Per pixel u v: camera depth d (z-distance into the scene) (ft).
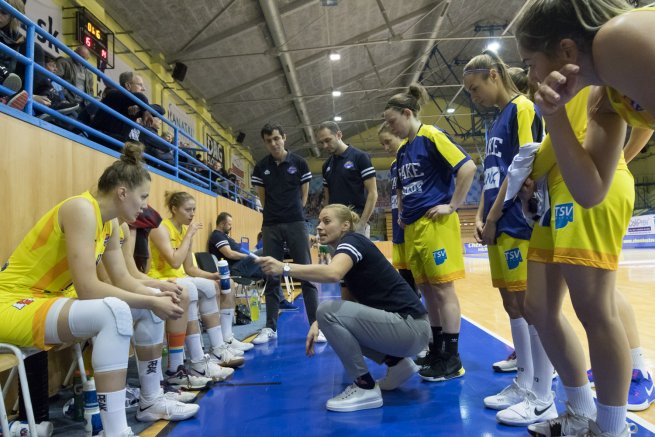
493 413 6.70
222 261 11.68
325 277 7.10
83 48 18.11
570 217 4.73
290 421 6.67
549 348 5.32
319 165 75.46
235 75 39.88
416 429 6.21
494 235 6.80
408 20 39.27
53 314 5.11
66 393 8.13
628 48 2.84
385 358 8.18
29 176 7.75
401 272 10.77
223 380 8.89
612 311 4.50
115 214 5.95
